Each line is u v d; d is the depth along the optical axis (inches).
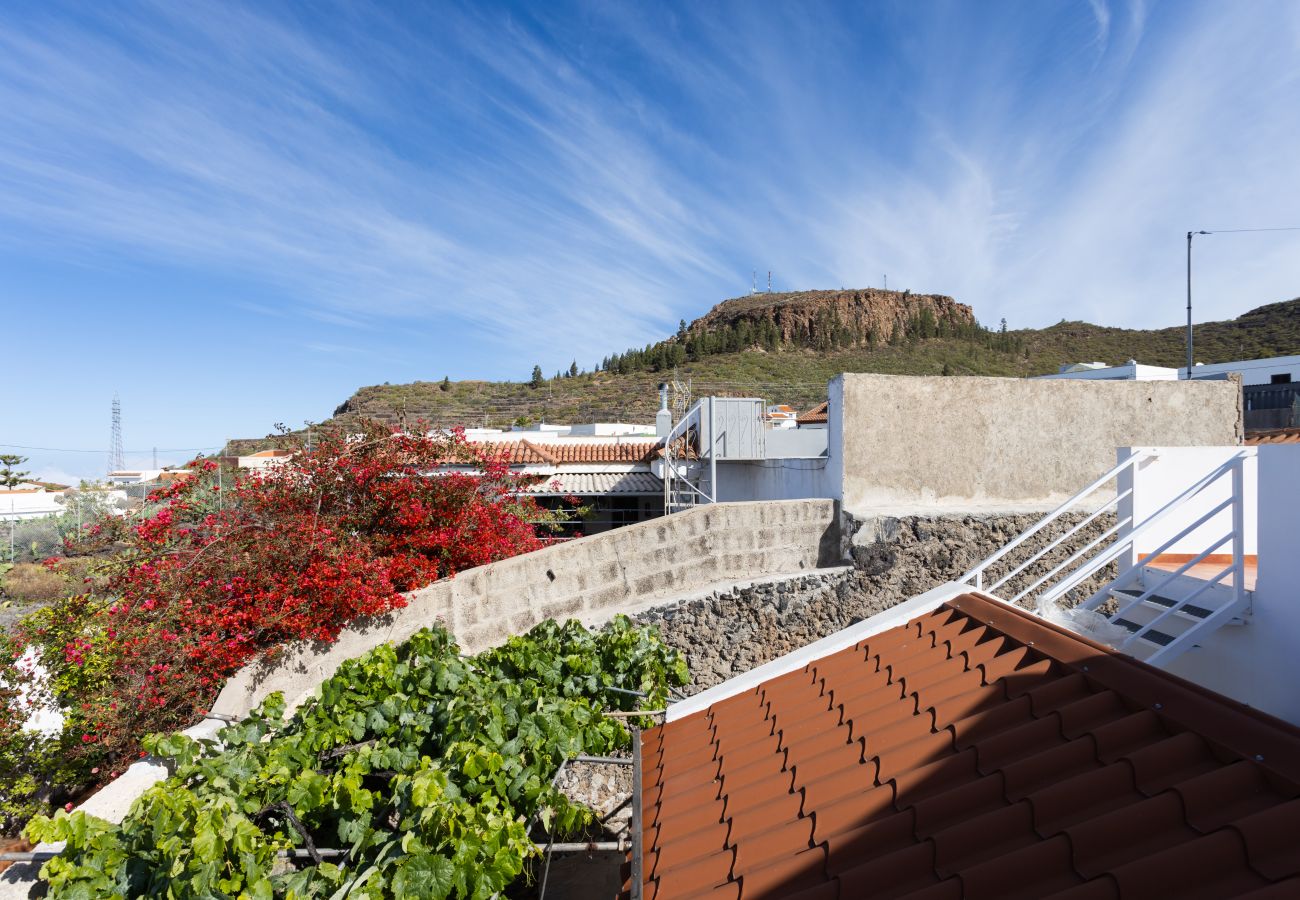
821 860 111.7
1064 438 370.3
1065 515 340.5
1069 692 135.3
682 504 565.0
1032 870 93.4
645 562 323.9
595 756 206.8
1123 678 131.6
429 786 143.5
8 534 1072.8
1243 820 88.5
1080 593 336.2
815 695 175.9
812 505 348.5
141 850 134.6
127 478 1622.8
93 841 131.8
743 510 338.0
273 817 170.9
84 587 346.9
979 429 362.9
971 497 362.6
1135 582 229.0
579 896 230.1
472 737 180.5
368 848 149.3
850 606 330.6
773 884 110.3
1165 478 254.2
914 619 200.5
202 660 237.1
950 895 94.0
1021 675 146.9
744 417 570.9
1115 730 116.8
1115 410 373.7
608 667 256.4
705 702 199.8
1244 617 163.3
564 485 751.1
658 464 730.2
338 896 132.2
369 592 258.4
